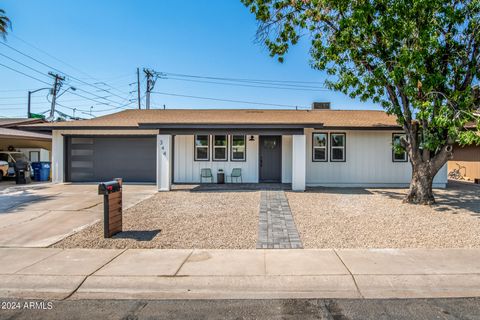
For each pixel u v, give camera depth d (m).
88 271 4.40
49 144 20.31
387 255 5.00
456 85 8.62
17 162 14.61
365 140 14.16
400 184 14.06
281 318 3.29
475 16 7.85
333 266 4.55
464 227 6.80
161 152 12.22
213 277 4.22
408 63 7.41
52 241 5.83
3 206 9.09
